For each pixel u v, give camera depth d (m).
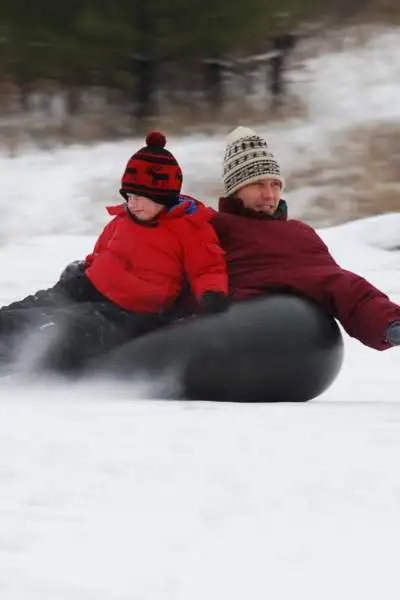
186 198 20.17
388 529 10.26
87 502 10.98
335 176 72.75
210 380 18.55
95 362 19.05
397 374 24.48
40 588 8.83
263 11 84.81
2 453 12.79
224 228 19.88
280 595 8.73
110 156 77.12
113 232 20.09
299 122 86.38
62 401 17.03
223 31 84.44
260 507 10.87
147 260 19.36
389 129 83.50
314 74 99.06
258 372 18.55
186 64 89.44
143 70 86.25
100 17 81.81
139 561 9.41
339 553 9.63
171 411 15.73
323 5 104.88
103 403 16.67
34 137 81.94
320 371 18.94
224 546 9.78
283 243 19.67
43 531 10.15
